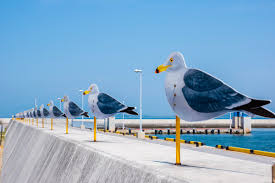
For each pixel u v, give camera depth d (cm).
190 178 869
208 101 905
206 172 960
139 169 927
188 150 1595
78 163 1423
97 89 1964
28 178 2409
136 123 9731
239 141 5519
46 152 2241
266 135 7088
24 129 4675
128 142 2053
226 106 855
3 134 9494
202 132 7669
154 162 1170
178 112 1026
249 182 819
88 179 1237
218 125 9781
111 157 1139
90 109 1980
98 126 8438
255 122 10144
